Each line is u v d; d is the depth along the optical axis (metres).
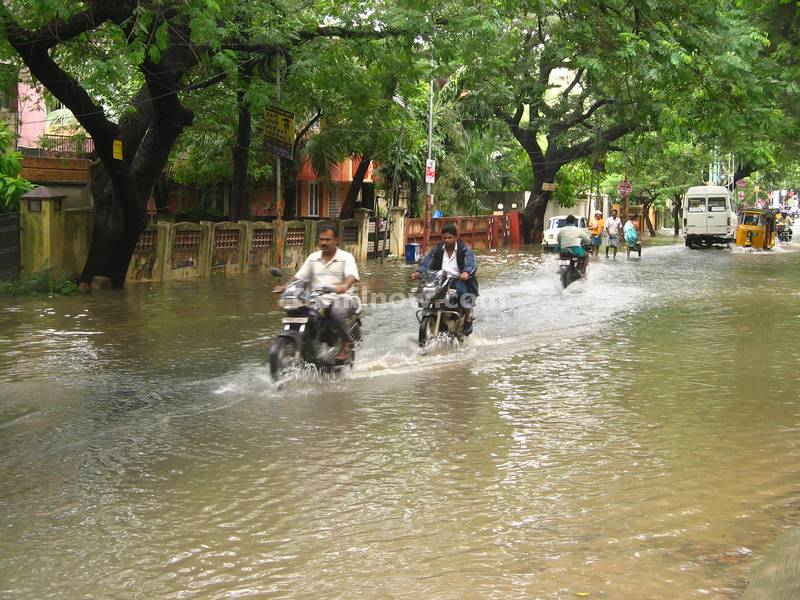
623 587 4.20
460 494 5.60
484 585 4.23
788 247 43.97
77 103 15.38
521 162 49.00
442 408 8.02
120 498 5.52
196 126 25.38
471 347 11.43
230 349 11.04
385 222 30.27
